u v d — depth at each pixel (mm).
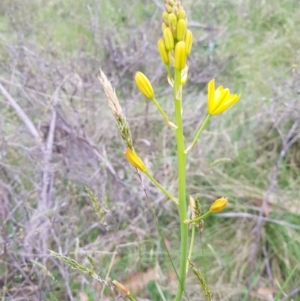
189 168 402
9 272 307
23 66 446
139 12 634
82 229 346
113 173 364
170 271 332
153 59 518
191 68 524
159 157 414
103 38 537
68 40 580
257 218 347
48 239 318
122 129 160
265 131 432
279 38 546
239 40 568
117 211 352
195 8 637
